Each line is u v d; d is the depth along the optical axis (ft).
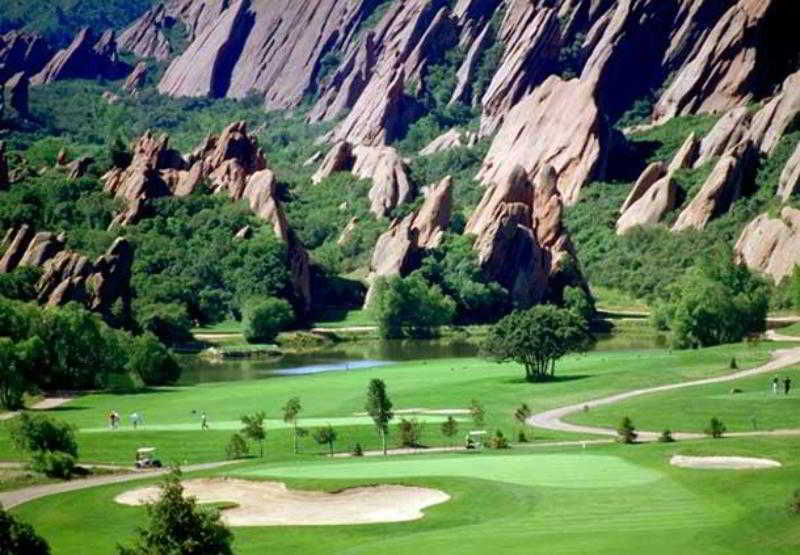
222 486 485.56
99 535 430.20
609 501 422.82
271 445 616.80
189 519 325.83
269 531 419.95
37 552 349.20
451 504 436.76
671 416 642.63
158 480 509.35
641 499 423.23
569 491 441.68
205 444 615.57
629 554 349.82
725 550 350.23
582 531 382.42
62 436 570.46
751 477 433.48
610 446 554.87
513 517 410.93
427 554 369.71
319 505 455.63
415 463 519.60
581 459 509.35
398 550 378.53
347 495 464.65
